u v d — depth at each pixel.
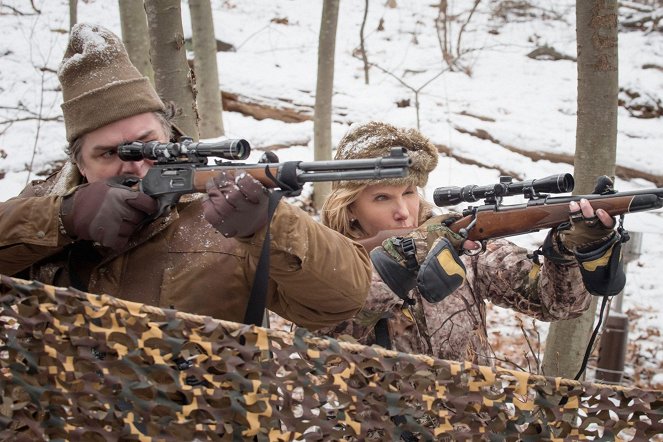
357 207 3.06
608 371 6.11
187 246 2.33
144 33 6.07
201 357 1.84
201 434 1.87
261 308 2.06
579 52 3.88
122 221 2.17
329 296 2.20
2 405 2.01
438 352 2.87
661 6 13.21
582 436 1.87
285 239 2.08
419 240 2.71
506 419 1.87
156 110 2.40
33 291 1.86
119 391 1.90
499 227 2.71
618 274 2.57
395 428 1.85
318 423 1.84
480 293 3.02
